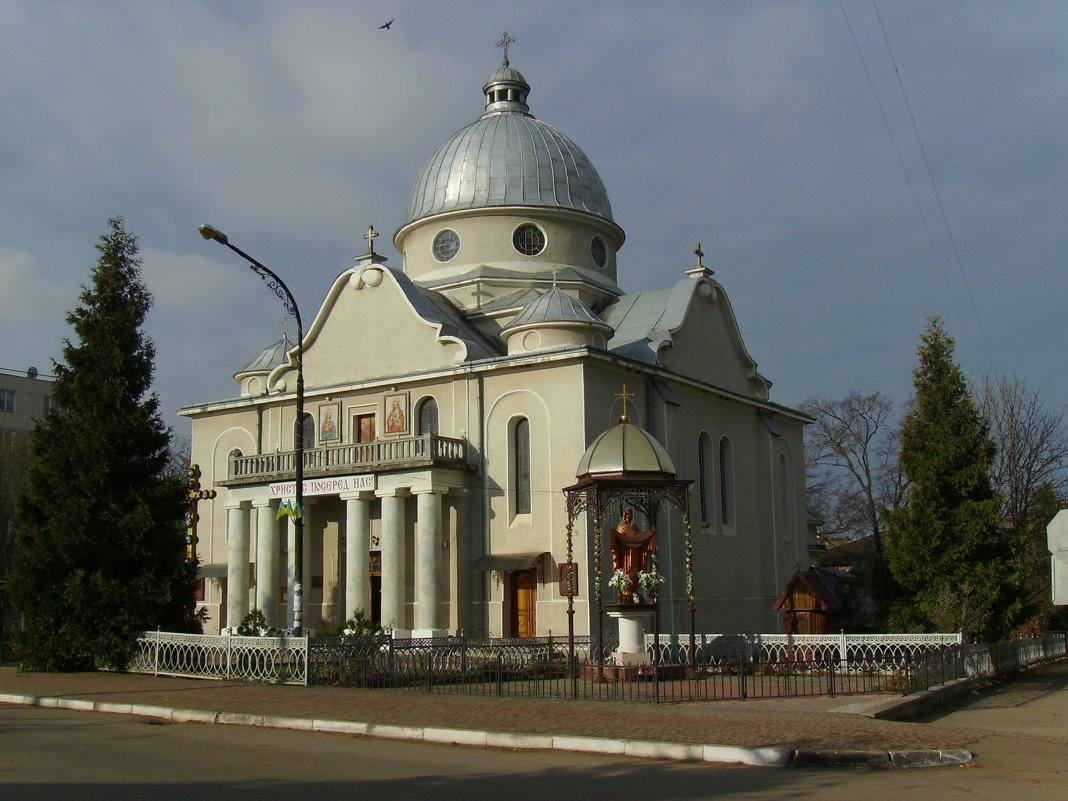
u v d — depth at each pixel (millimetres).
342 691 23328
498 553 37406
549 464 36844
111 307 32312
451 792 12102
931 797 11922
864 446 69438
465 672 25734
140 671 29312
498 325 43750
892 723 18203
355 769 13852
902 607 34031
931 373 35219
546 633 35750
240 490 41750
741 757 14680
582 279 46500
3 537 51719
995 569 33219
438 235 48375
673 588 39688
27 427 76812
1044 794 12164
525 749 15930
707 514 43406
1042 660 40688
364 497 38219
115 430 31094
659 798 11852
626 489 28672
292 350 44906
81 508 30266
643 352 41062
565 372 37000
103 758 14656
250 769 13766
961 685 26016
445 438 37688
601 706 20297
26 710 21797
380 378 41094
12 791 11906
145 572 30344
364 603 37594
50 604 30031
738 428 46844
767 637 30875
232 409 46438
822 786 12734
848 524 72188
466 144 49281
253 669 26344
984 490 34219
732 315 47844
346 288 43688
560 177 48375
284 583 42812
